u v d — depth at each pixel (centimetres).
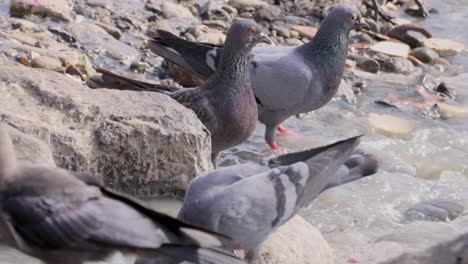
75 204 704
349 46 1798
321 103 1424
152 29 1712
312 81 1384
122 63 1554
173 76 1538
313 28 1841
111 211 699
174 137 1091
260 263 934
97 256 719
